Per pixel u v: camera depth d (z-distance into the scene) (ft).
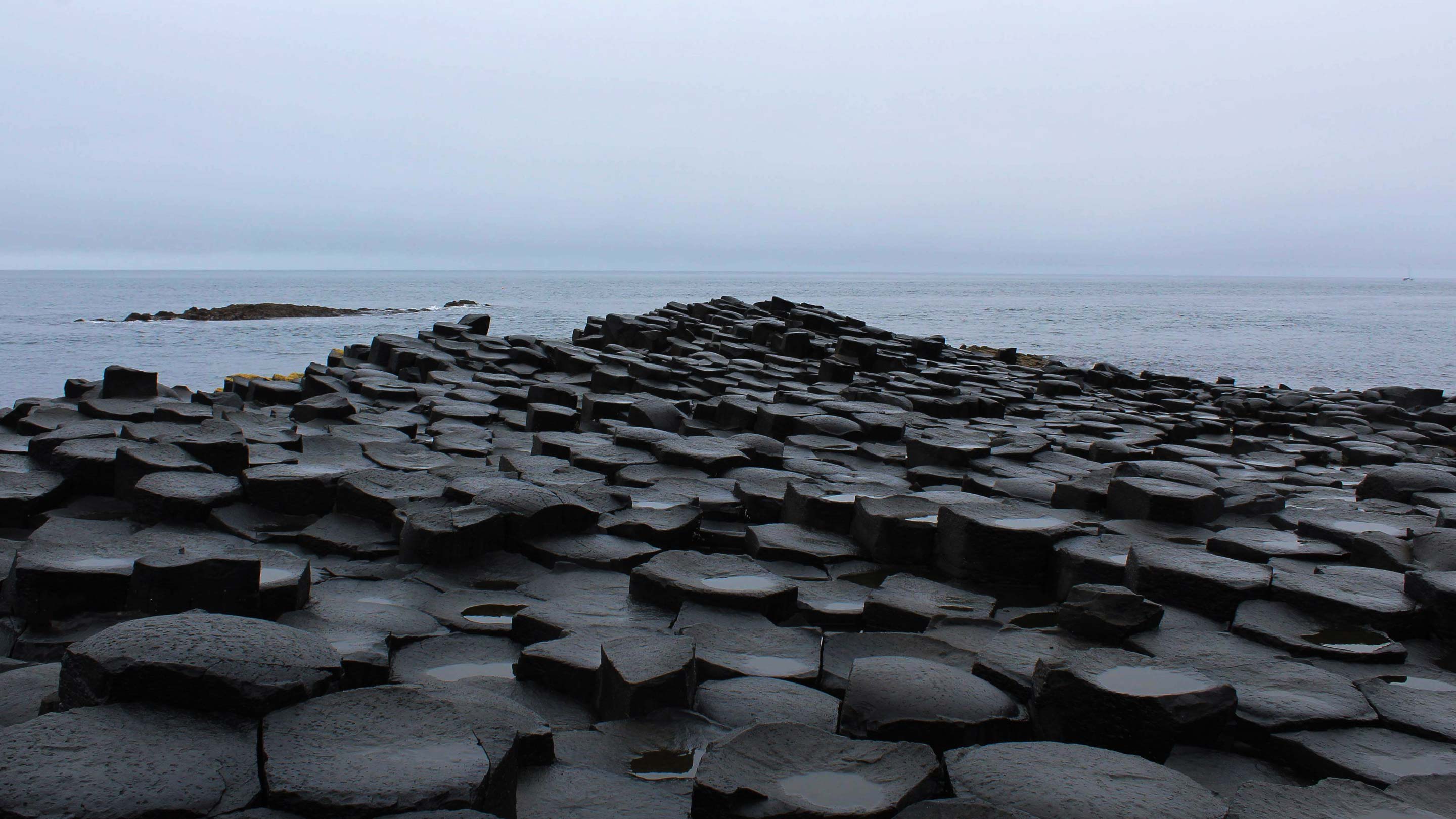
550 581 20.02
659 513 23.89
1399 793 11.74
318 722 10.61
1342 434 48.75
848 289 627.87
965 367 70.13
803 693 14.82
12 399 70.59
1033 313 279.08
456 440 33.42
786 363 58.49
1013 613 19.76
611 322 65.46
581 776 12.03
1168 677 13.83
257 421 32.99
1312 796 11.16
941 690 13.73
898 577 21.11
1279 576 19.43
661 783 12.13
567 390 42.50
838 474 30.01
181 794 9.40
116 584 16.76
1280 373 114.93
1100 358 131.13
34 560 17.31
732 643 16.63
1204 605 18.99
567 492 23.94
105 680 10.94
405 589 19.40
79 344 123.75
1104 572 20.35
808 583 20.85
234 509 22.94
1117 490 25.82
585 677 14.67
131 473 23.72
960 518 21.77
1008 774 11.35
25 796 9.11
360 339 136.67
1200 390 68.90
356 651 15.05
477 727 11.23
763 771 11.33
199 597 16.33
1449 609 17.78
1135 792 10.98
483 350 57.88
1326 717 13.93
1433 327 218.79
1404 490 29.68
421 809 9.21
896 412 41.57
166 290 438.81
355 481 24.04
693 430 35.60
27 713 12.84
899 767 11.46
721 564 19.90
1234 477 33.91
